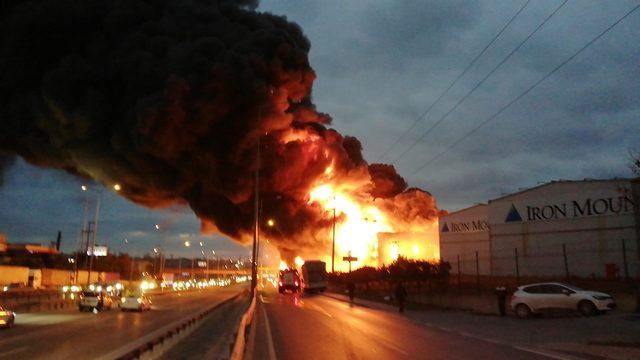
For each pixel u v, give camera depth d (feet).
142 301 120.16
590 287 104.06
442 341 57.82
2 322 75.10
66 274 244.42
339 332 67.21
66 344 57.57
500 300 95.76
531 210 150.51
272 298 168.14
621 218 133.28
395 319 91.09
